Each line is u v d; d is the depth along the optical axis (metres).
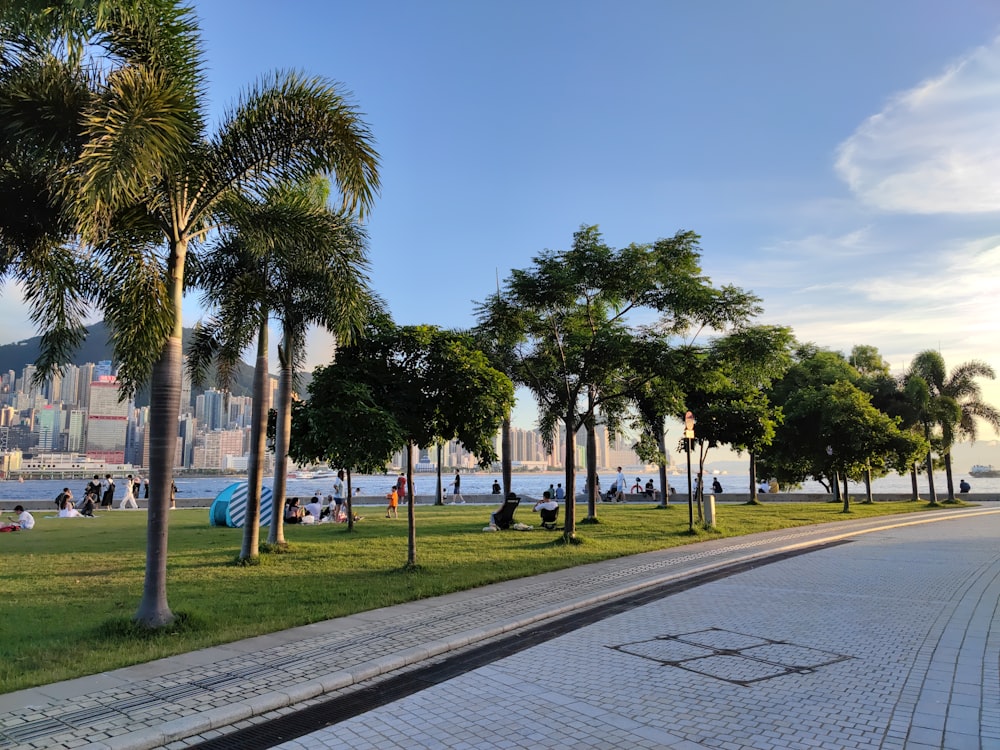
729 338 18.38
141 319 8.06
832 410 33.00
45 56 8.13
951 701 5.70
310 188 13.31
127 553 15.78
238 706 5.61
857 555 15.70
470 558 14.72
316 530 21.78
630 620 9.15
